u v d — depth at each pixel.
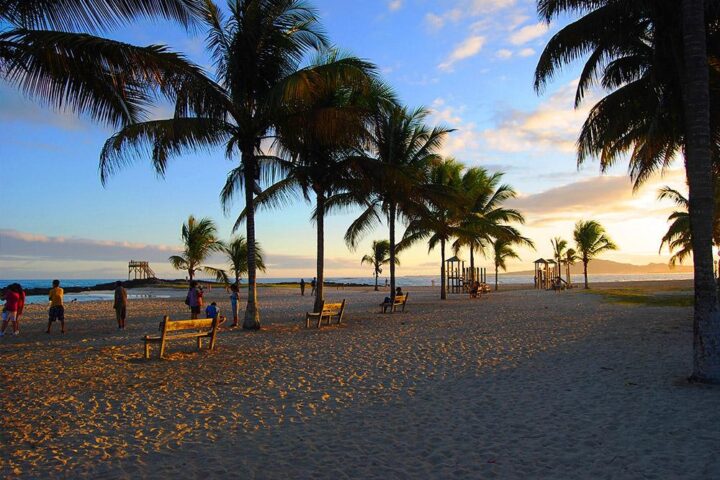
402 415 6.21
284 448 5.07
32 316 21.56
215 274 33.62
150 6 7.34
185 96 10.92
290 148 15.72
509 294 39.09
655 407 6.29
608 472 4.36
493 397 7.01
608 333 13.29
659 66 10.46
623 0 9.21
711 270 7.44
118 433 5.54
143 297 39.69
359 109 13.91
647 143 12.38
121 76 8.39
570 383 7.76
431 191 21.59
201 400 6.96
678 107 11.28
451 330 14.76
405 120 22.03
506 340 12.47
